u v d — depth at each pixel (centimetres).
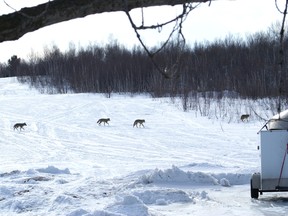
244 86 5184
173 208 1248
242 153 2864
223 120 4562
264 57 4966
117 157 2833
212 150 3048
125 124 4625
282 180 1327
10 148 3403
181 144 3394
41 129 4484
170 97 5797
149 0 293
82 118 5109
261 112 4350
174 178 1543
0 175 1720
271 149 1330
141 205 1145
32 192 1369
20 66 9075
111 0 281
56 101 6444
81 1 277
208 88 5481
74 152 3123
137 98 6406
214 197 1383
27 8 273
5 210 1238
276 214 1180
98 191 1398
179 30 309
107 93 6912
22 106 6116
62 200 1284
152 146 3353
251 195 1356
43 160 2742
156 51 310
